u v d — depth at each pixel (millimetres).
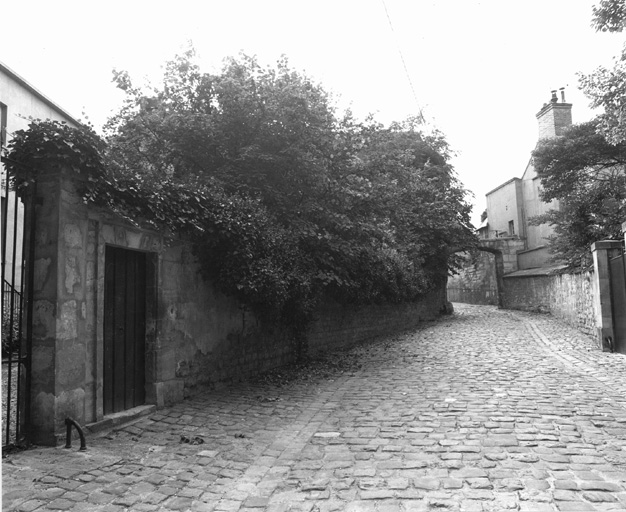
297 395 7844
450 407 6699
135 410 6230
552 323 21266
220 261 7742
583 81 12250
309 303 9961
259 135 9172
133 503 3906
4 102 12352
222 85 8898
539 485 4027
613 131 12125
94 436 5367
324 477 4434
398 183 14188
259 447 5332
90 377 5531
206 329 7867
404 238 20969
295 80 9453
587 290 16609
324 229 10367
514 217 35094
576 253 18688
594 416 6059
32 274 5051
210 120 8859
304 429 5988
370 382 8875
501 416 6152
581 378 8633
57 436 4969
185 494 4105
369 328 17031
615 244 12438
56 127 5051
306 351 11609
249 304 8594
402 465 4621
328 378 9344
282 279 8383
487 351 12648
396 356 12242
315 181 9688
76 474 4336
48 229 5066
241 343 8969
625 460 4547
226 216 7473
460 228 25438
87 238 5504
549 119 28156
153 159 9125
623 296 11461
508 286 33219
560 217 19203
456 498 3844
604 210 17516
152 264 6723
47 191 5105
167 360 6859
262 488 4238
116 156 6418
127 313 6363
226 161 9219
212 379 8016
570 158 18141
